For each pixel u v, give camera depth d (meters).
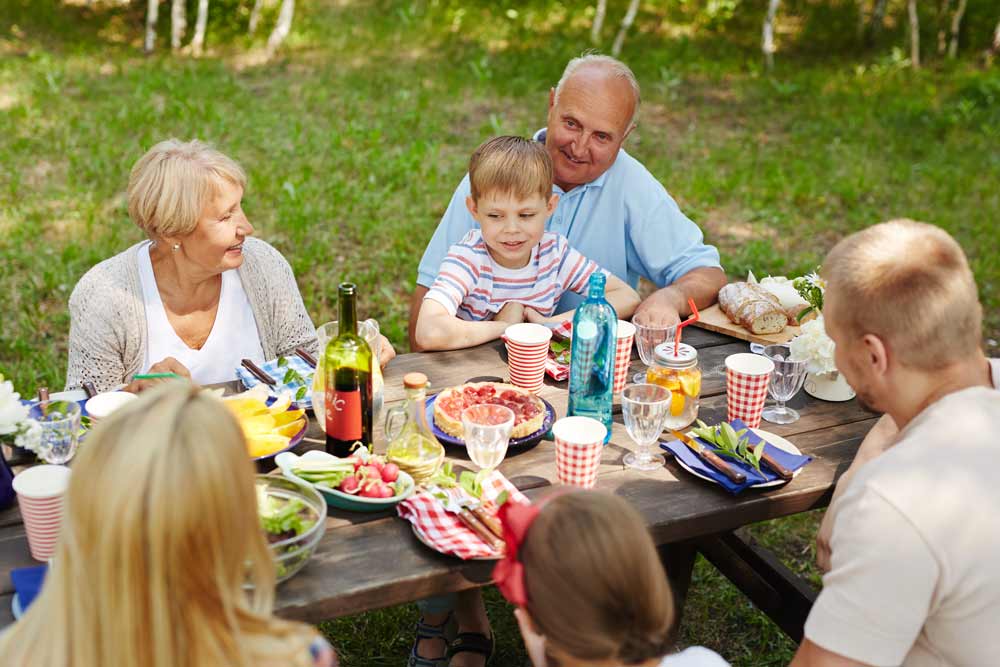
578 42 10.86
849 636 1.54
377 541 1.88
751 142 8.13
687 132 8.44
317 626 3.00
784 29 11.71
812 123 8.66
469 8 11.72
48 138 7.18
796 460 2.14
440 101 8.80
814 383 2.53
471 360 2.70
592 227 3.41
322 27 11.02
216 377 2.87
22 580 1.70
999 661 1.55
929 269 1.61
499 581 1.51
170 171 2.53
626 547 1.37
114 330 2.73
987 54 10.68
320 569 1.79
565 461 2.02
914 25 10.33
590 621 1.37
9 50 9.56
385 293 5.09
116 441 1.24
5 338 4.56
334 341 2.07
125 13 11.12
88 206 6.05
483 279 2.94
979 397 1.62
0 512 1.98
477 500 1.93
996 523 1.51
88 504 1.23
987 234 6.39
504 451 2.06
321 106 8.45
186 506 1.22
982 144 8.17
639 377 2.59
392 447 2.06
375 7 11.86
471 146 7.71
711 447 2.19
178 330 2.82
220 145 7.31
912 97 9.38
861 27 11.09
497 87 9.21
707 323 2.94
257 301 2.92
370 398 2.11
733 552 2.84
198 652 1.27
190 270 2.71
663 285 3.48
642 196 3.36
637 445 2.26
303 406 2.35
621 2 12.26
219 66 9.54
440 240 3.30
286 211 6.01
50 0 11.16
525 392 2.31
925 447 1.57
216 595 1.28
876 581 1.52
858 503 1.56
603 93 3.10
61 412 2.01
